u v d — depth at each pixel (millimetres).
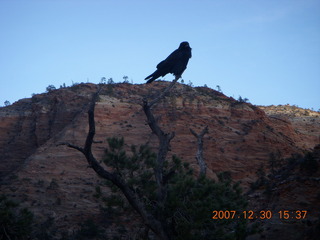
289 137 92312
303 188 35250
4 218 19109
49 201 61062
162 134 20281
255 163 77312
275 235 29688
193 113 88000
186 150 76312
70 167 71375
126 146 74938
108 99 91875
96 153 74562
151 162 20797
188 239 19031
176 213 19406
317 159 39531
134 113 86938
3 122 97938
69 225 54312
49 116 94750
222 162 76188
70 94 97562
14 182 67312
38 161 73000
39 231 46188
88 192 63219
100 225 51281
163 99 90688
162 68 18438
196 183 19688
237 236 20203
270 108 131250
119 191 22141
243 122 89000
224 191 20078
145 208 19438
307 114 124438
